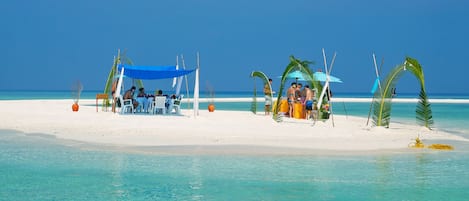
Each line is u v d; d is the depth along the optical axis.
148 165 10.77
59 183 9.03
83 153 12.26
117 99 23.98
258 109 34.66
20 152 12.36
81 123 18.56
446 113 32.53
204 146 13.45
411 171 10.33
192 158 11.70
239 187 8.84
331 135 16.11
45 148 13.03
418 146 13.80
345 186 8.95
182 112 26.48
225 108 36.16
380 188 8.80
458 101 59.66
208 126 18.11
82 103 37.84
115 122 18.94
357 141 14.84
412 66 18.16
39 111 25.38
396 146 13.95
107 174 9.84
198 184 9.06
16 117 21.14
